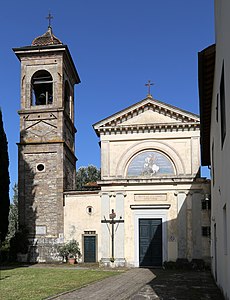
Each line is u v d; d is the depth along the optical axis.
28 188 34.91
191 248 31.00
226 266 14.07
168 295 16.58
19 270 27.56
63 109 35.62
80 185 72.00
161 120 32.91
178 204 31.70
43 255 33.66
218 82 15.56
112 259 31.61
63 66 36.75
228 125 11.98
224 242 15.03
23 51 36.44
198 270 29.39
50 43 36.72
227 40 11.64
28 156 35.41
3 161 32.84
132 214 32.38
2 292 17.19
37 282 20.83
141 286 19.61
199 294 16.80
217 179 18.66
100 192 33.12
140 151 33.06
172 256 31.23
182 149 32.44
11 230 48.75
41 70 36.53
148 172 32.59
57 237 33.72
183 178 31.70
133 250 31.91
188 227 31.33
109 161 33.22
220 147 15.95
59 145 35.12
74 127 39.75
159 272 27.47
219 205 17.45
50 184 34.69
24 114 36.00
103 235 32.38
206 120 23.19
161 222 31.97
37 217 34.31
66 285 19.62
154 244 31.81
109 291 17.81
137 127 32.94
